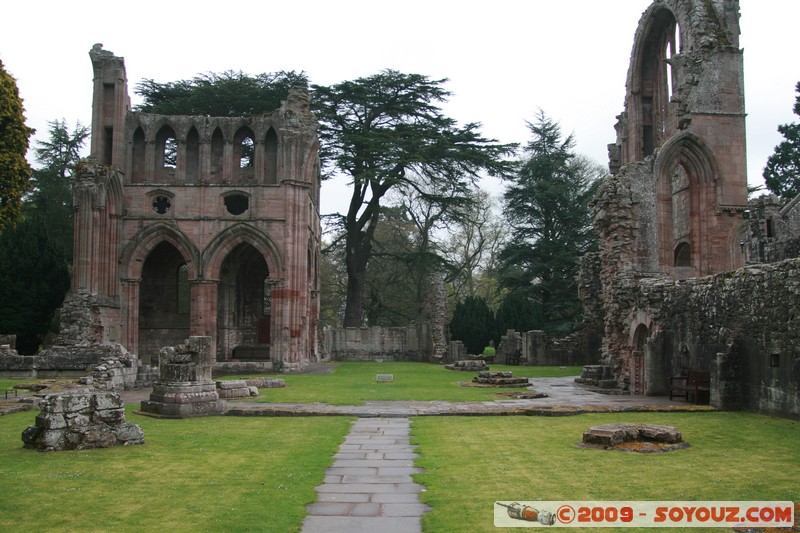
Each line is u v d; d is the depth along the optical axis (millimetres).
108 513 9195
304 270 44281
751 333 19953
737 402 20266
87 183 41250
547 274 62875
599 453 13391
